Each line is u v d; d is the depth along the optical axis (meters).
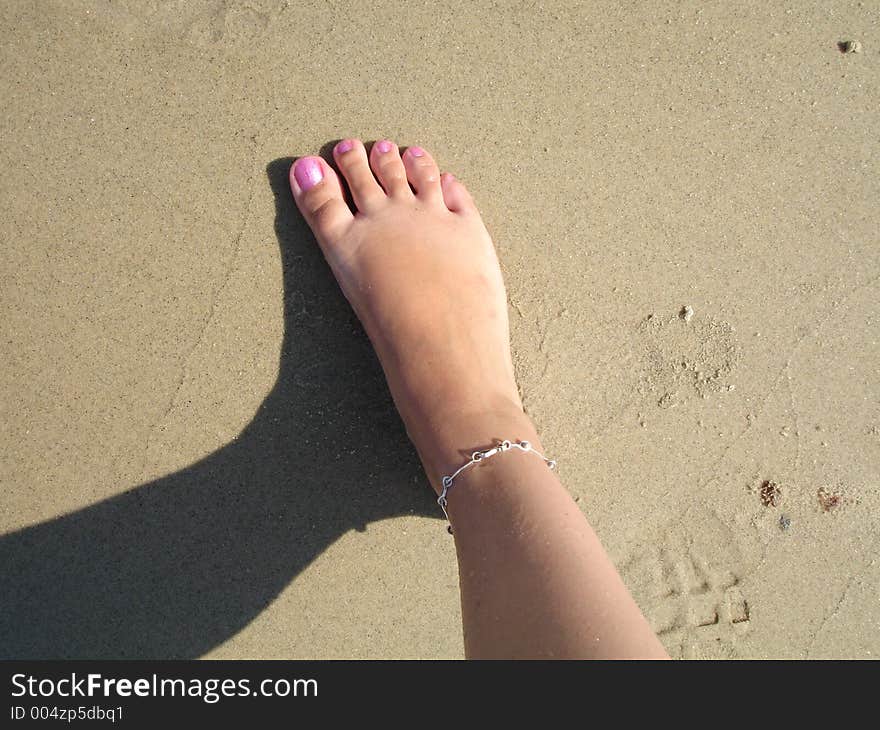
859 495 1.43
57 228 1.32
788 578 1.43
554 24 1.37
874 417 1.43
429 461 1.21
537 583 0.94
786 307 1.41
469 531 1.08
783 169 1.40
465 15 1.36
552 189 1.39
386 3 1.34
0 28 1.30
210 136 1.33
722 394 1.41
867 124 1.41
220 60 1.32
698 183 1.40
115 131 1.32
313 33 1.34
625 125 1.38
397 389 1.28
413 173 1.36
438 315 1.29
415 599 1.41
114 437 1.35
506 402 1.24
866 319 1.42
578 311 1.40
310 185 1.32
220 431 1.36
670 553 1.42
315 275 1.35
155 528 1.36
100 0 1.30
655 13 1.38
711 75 1.39
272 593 1.39
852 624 1.44
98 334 1.33
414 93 1.36
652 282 1.40
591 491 1.41
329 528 1.38
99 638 1.37
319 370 1.36
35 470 1.34
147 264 1.33
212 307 1.34
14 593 1.35
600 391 1.41
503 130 1.37
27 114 1.30
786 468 1.42
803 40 1.39
